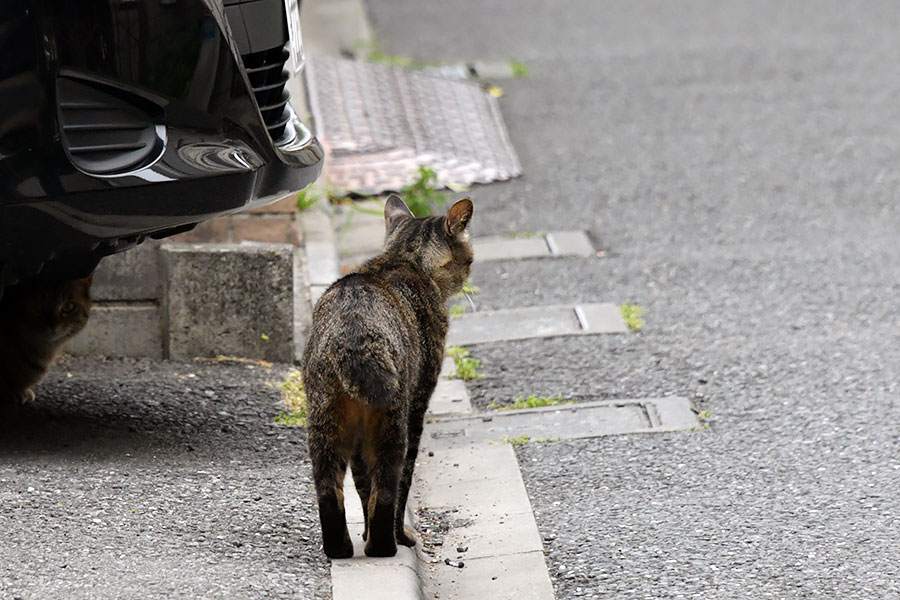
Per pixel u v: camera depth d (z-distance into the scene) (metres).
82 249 11.12
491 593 10.27
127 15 10.21
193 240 18.44
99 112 10.30
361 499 10.59
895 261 19.22
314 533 10.58
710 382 15.09
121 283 14.82
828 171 23.97
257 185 11.43
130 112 10.46
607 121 27.84
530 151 26.00
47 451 12.05
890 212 21.66
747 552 10.67
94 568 9.42
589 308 17.86
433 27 37.28
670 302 18.00
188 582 9.28
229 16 11.34
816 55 32.66
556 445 13.39
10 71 9.98
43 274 12.31
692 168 24.50
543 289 18.75
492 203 22.89
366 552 10.22
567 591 10.21
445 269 11.55
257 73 11.80
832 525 11.13
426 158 24.97
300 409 13.69
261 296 14.95
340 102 28.06
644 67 32.19
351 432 10.09
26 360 12.86
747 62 32.25
